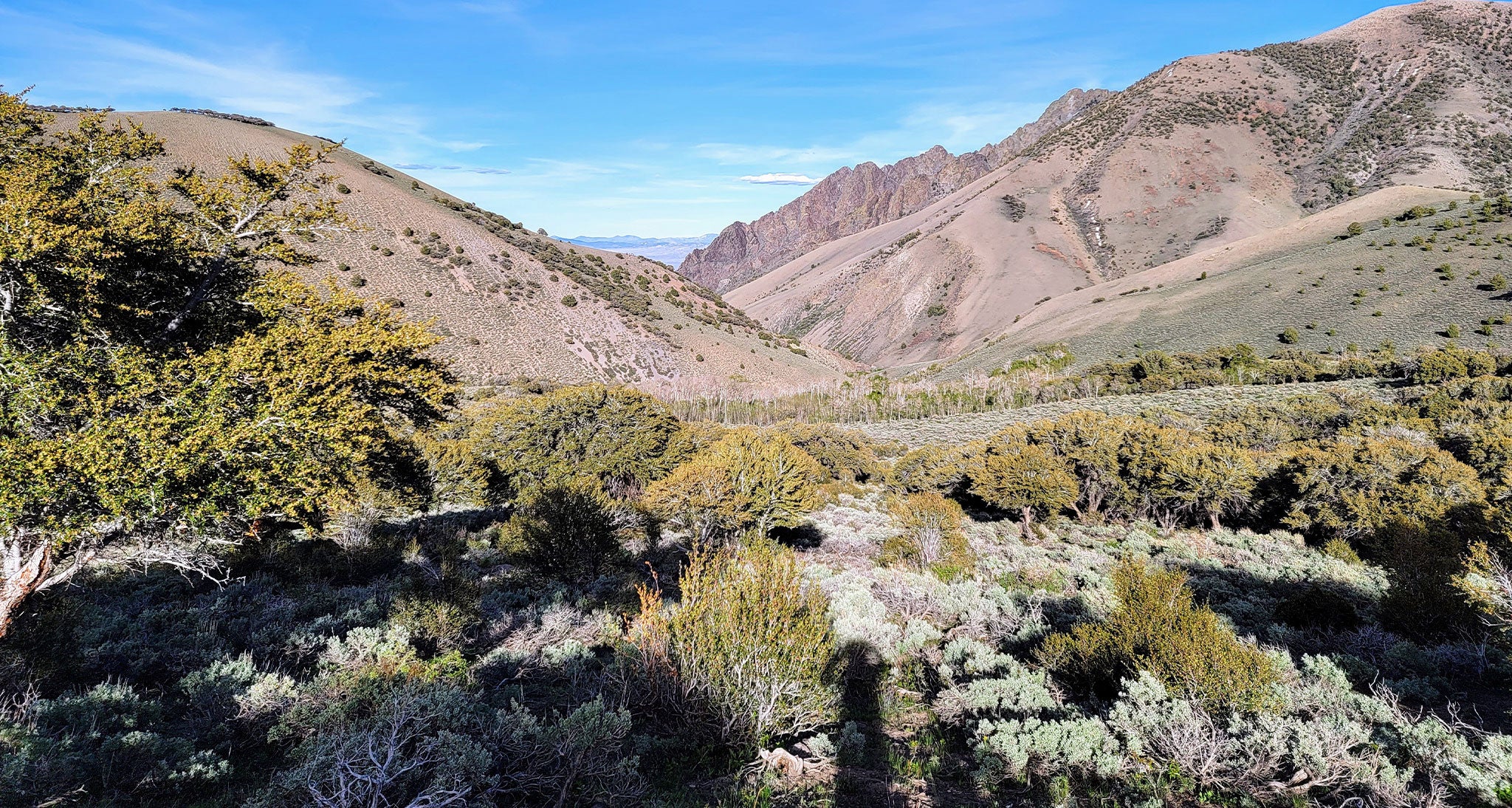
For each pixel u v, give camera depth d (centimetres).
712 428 3572
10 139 1038
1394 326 7294
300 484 781
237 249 1028
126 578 1159
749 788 520
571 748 512
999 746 575
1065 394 7294
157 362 804
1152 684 629
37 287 737
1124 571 803
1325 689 697
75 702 571
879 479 3688
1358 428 3073
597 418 2273
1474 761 522
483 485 2083
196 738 591
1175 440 2417
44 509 648
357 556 1362
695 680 618
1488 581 938
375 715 568
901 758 598
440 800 418
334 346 899
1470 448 2355
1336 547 1744
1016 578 1434
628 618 1026
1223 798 521
